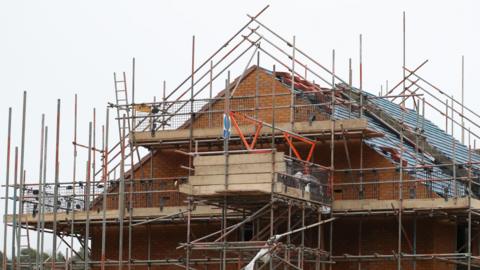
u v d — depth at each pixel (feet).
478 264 408.26
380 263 402.52
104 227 405.59
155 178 425.28
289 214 374.02
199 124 426.51
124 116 426.10
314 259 391.65
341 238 407.23
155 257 431.02
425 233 400.47
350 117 406.00
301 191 378.12
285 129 403.34
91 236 444.14
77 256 486.79
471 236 418.10
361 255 404.16
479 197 415.85
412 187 394.52
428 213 389.39
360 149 407.44
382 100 460.55
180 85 428.97
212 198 378.53
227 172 368.89
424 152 428.97
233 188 367.25
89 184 423.64
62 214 428.15
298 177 377.91
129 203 425.28
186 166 426.51
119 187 424.05
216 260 408.67
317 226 395.75
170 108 432.25
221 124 423.23
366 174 406.21
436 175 414.82
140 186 434.71
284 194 369.30
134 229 435.12
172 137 421.18
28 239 428.56
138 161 435.53
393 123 431.43
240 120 426.10
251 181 366.63
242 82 430.20
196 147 393.91
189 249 384.27
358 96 424.46
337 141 407.64
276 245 364.99
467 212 387.75
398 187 398.42
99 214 426.51
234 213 406.00
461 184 409.90
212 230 423.23
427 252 399.03
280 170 367.25
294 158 387.14
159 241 431.43
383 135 400.26
